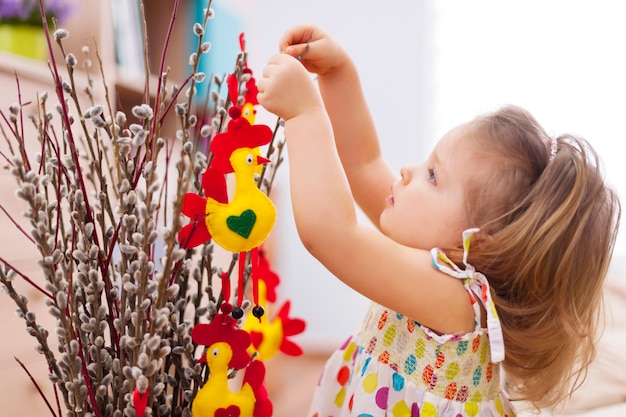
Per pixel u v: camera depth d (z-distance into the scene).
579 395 1.06
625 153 2.67
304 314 2.95
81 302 0.60
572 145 0.81
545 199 0.75
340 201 0.69
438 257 0.76
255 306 0.63
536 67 2.76
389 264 0.72
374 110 2.91
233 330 0.61
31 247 1.04
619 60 2.67
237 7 2.04
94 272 0.55
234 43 1.99
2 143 0.97
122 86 1.35
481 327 0.79
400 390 0.81
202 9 1.78
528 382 0.86
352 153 0.96
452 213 0.79
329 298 2.93
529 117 0.84
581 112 2.71
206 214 0.57
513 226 0.75
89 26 1.29
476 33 2.81
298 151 0.69
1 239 0.98
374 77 2.89
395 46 2.87
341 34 2.89
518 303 0.78
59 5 1.25
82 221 0.57
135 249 0.55
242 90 0.68
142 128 0.56
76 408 0.57
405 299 0.73
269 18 2.90
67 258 0.62
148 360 0.51
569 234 0.76
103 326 0.57
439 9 2.84
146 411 0.54
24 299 0.58
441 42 2.85
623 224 2.55
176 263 0.61
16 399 1.00
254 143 0.60
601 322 1.16
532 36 2.76
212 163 0.59
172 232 0.53
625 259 2.34
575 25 2.70
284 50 0.84
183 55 1.75
